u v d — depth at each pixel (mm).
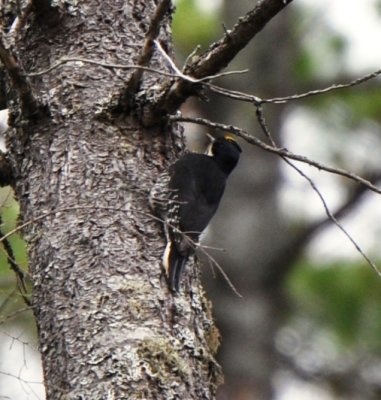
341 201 18578
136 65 9000
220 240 20078
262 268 19891
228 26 19562
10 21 10055
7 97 9828
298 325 19641
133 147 9422
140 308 8727
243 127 20078
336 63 19844
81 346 8562
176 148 9859
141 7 10016
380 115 19016
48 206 9172
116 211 9094
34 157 9391
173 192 9625
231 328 19750
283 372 19750
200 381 8766
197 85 9070
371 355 19203
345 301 18688
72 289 8797
